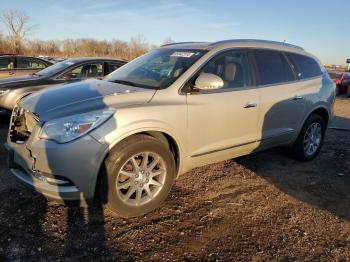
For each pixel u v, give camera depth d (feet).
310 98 17.12
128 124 10.75
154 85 12.57
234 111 13.65
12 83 23.35
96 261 9.44
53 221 11.12
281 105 15.62
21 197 12.52
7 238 10.15
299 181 15.44
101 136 10.34
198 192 13.75
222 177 15.35
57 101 11.33
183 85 12.45
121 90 12.11
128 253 9.83
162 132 11.78
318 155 19.39
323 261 9.85
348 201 13.67
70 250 9.82
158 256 9.77
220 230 11.17
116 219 11.46
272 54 15.99
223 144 13.70
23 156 10.88
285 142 16.75
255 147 15.23
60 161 10.14
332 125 29.68
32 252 9.63
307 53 18.17
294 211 12.66
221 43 14.29
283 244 10.56
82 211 11.80
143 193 11.78
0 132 21.09
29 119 11.37
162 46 16.22
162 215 11.89
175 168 12.34
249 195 13.78
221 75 13.64
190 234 10.87
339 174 16.53
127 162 10.96
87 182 10.44
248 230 11.25
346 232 11.40
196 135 12.68
